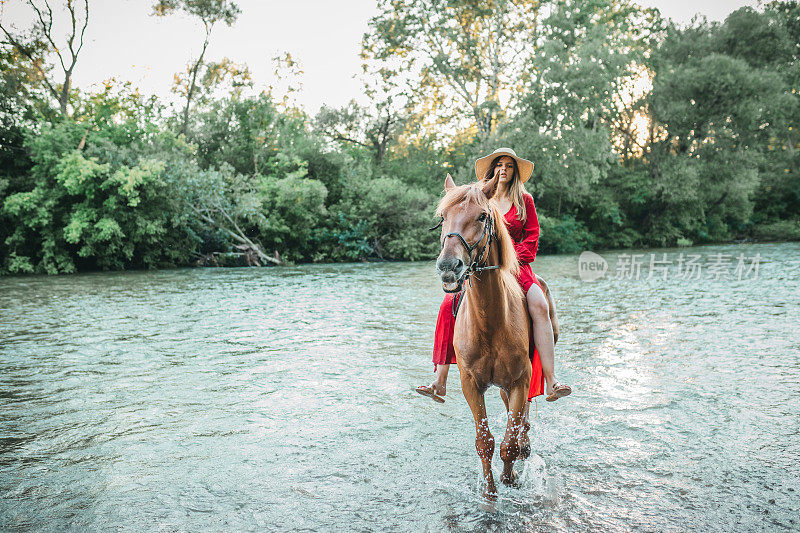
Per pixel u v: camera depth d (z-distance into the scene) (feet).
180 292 56.65
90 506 13.24
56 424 18.83
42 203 82.23
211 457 16.07
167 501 13.46
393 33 130.41
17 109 92.02
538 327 14.43
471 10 128.06
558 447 16.35
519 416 13.29
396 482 14.30
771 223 158.61
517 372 13.41
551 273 75.25
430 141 157.07
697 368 24.49
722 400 20.06
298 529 12.12
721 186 143.13
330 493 13.76
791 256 92.43
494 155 15.75
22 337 33.19
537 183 126.41
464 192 12.15
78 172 80.89
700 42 153.89
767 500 12.96
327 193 107.34
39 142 83.82
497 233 12.61
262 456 16.10
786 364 24.54
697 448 15.98
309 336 33.35
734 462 14.99
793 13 167.12
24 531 12.12
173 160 92.58
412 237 108.99
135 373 25.20
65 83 104.99
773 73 136.15
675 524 12.01
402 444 16.83
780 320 35.09
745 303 42.91
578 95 123.85
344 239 106.22
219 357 28.19
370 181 118.11
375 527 12.15
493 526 12.07
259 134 123.54
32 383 23.62
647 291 53.36
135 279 71.56
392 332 34.47
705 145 144.56
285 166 116.57
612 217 135.95
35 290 59.00
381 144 152.87
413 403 20.79
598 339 31.48
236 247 95.30
